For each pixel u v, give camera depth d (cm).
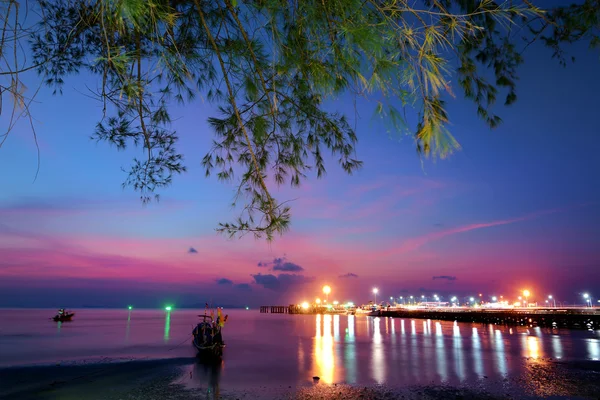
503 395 1463
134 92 197
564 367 1998
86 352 2609
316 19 180
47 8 202
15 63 147
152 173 297
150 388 1603
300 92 231
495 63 261
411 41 160
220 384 1669
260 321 7506
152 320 8012
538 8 167
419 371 1928
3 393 1523
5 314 11375
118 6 148
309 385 1642
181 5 219
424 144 161
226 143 273
